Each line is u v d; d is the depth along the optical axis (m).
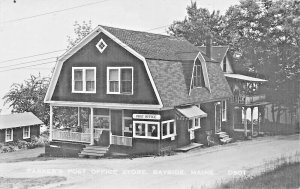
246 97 35.34
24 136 42.34
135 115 27.73
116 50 28.69
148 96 27.17
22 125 41.56
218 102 34.72
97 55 29.55
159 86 27.11
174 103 27.66
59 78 31.19
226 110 35.97
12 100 49.62
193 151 28.73
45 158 30.08
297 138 33.56
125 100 28.20
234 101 35.88
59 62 30.89
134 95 27.80
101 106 29.06
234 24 38.59
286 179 18.34
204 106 32.72
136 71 27.77
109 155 28.28
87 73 30.19
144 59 27.19
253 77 38.41
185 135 29.97
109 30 28.78
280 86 37.56
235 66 39.47
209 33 38.09
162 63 28.78
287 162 22.62
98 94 29.45
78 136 30.31
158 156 26.67
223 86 35.09
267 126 37.88
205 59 34.16
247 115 40.75
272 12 36.50
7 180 21.70
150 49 29.59
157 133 26.83
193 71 30.66
